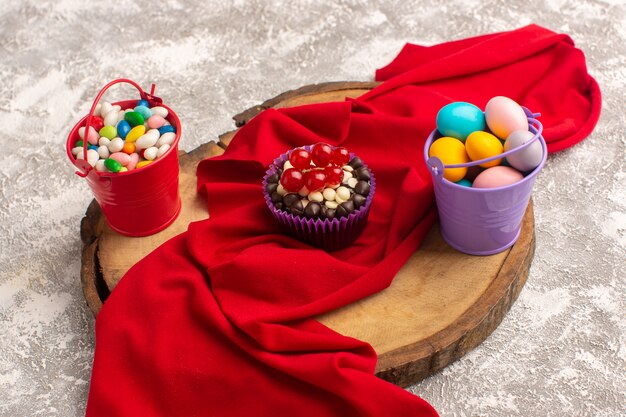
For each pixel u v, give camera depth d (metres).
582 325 0.79
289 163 0.76
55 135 0.95
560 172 0.88
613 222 0.85
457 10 1.04
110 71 1.01
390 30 1.02
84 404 0.77
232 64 1.00
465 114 0.74
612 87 0.95
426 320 0.74
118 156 0.75
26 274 0.84
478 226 0.74
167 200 0.79
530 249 0.77
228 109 0.96
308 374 0.70
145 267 0.76
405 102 0.85
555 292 0.81
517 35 0.90
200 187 0.81
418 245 0.77
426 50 0.93
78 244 0.86
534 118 0.74
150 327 0.73
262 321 0.72
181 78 0.99
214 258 0.75
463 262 0.76
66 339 0.80
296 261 0.74
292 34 1.03
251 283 0.74
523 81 0.89
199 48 1.02
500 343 0.78
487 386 0.76
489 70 0.89
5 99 0.99
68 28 1.05
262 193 0.79
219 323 0.72
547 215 0.85
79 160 0.74
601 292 0.81
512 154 0.71
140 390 0.72
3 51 1.04
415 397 0.69
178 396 0.71
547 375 0.77
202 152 0.84
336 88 0.88
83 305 0.82
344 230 0.75
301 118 0.83
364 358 0.71
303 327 0.73
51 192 0.90
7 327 0.81
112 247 0.79
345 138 0.82
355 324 0.74
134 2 1.08
